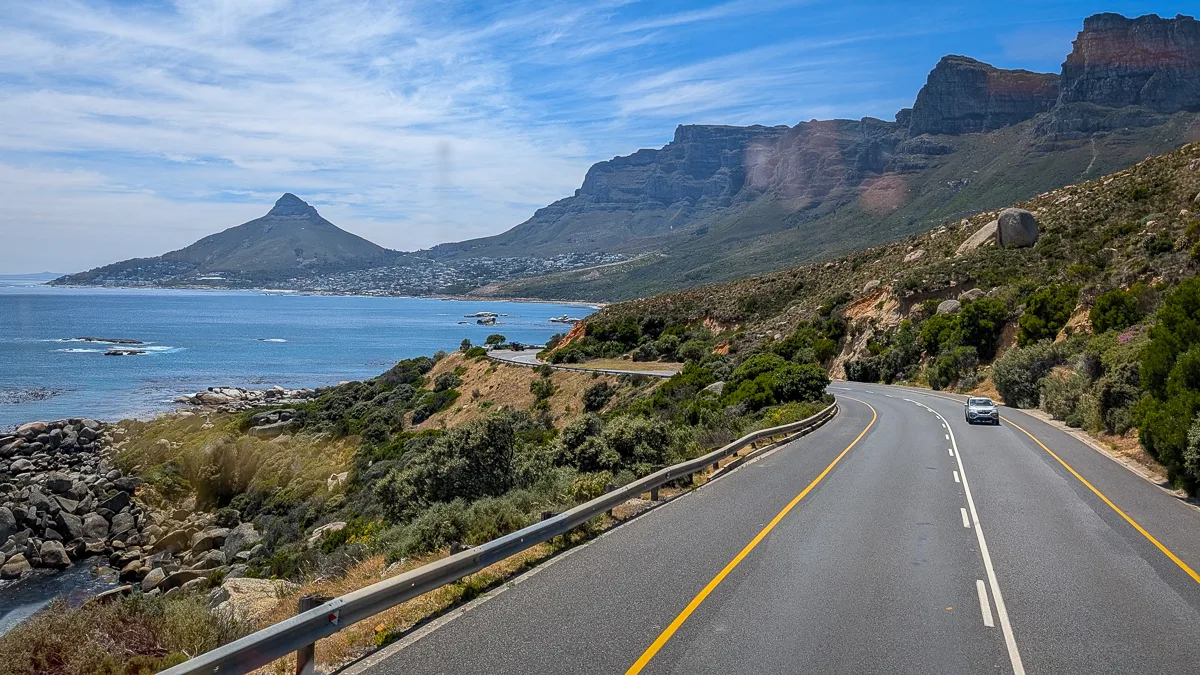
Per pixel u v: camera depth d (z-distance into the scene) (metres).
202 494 42.12
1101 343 32.88
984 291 56.50
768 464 20.00
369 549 14.84
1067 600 9.03
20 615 25.66
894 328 61.09
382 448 44.69
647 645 7.30
